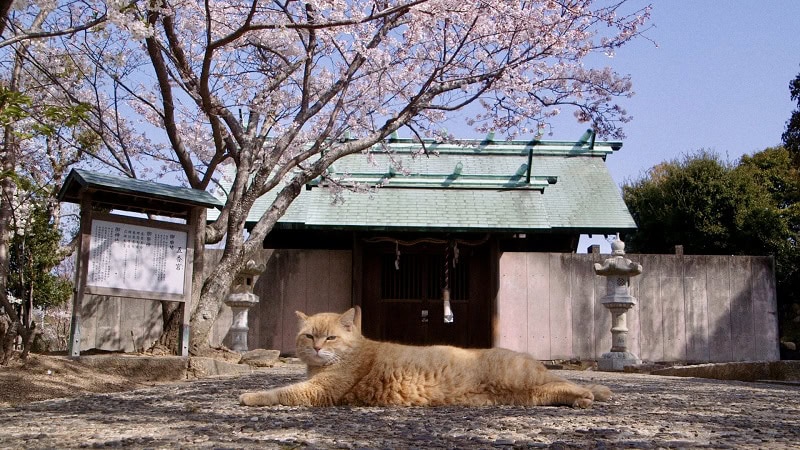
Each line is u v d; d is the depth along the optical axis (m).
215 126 9.83
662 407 4.29
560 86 10.88
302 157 9.74
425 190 14.25
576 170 16.16
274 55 11.41
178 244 7.86
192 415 3.80
